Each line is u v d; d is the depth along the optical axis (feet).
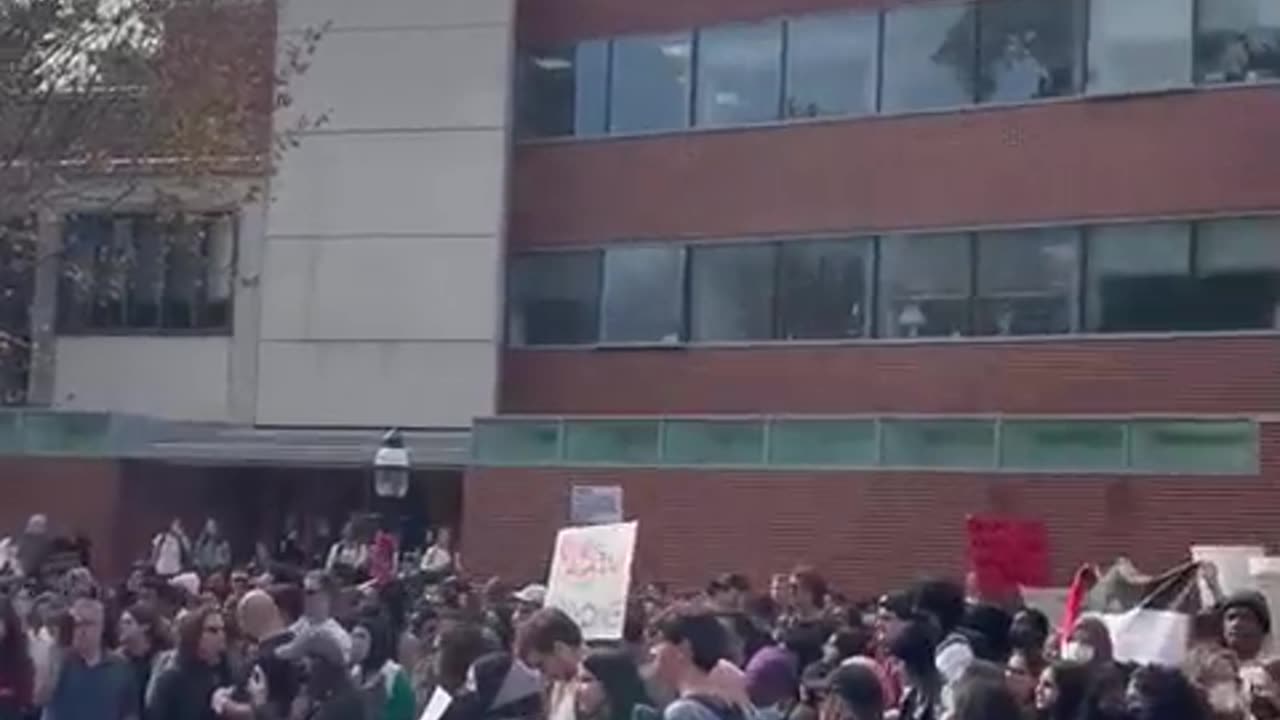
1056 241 115.85
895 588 100.42
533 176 133.08
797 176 124.47
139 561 120.98
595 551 48.52
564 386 131.23
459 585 68.33
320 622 49.06
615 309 130.11
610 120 130.93
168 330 139.85
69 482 134.41
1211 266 111.24
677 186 128.57
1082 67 115.55
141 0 85.56
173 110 89.92
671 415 123.75
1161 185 112.78
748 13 126.62
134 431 134.51
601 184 130.93
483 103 133.49
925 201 120.06
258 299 138.00
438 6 134.82
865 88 122.52
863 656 44.16
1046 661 44.65
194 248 132.05
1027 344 116.06
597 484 116.67
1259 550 85.35
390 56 135.33
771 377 124.47
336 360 135.54
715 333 126.82
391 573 88.43
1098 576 69.67
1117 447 103.30
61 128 83.41
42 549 91.09
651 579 112.88
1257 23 110.93
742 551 111.96
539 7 133.59
